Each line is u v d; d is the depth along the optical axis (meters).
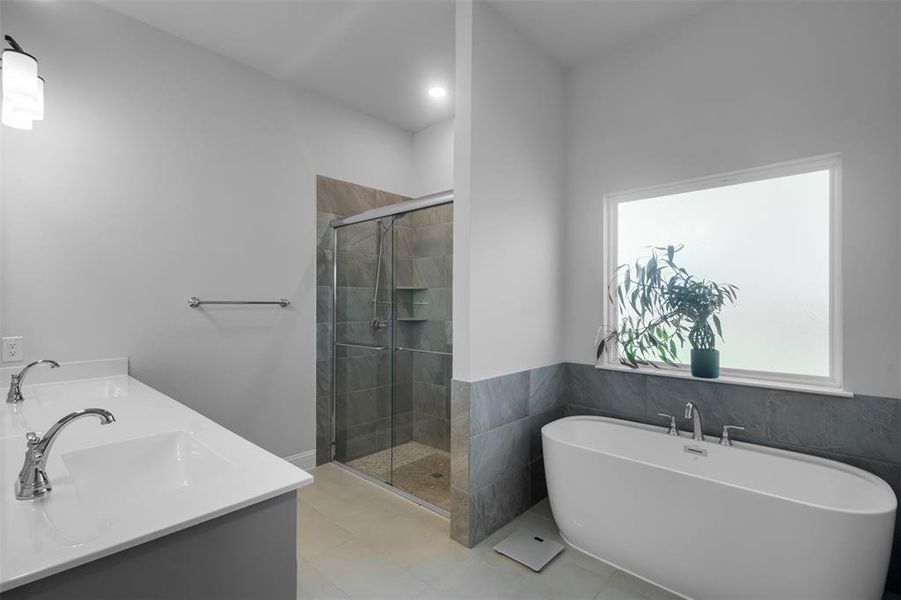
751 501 1.61
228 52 2.63
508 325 2.36
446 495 2.65
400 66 2.80
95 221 2.17
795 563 1.53
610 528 1.97
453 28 2.43
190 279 2.50
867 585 1.48
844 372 1.90
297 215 3.02
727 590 1.67
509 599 1.78
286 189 2.96
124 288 2.26
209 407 2.59
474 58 2.13
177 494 0.95
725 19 2.22
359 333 3.12
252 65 2.78
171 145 2.43
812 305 2.08
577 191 2.77
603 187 2.66
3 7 1.92
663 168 2.43
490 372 2.25
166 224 2.41
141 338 2.32
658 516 1.82
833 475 1.84
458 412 2.17
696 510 1.72
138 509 0.89
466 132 2.12
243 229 2.74
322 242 3.18
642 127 2.50
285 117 2.96
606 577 1.92
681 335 2.37
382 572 1.95
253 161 2.79
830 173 2.00
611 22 2.36
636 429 2.38
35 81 1.69
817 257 2.07
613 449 2.45
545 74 2.62
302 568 1.98
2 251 1.91
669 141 2.40
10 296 1.93
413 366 2.80
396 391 2.88
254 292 2.79
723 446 2.12
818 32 1.97
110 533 0.79
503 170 2.31
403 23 2.38
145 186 2.34
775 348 2.18
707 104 2.28
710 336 2.26
